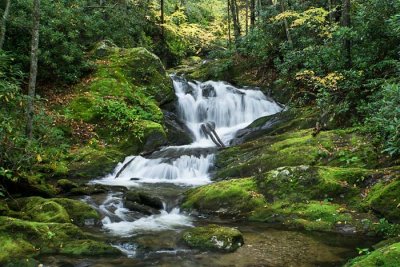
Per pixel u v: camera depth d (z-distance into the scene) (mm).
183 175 11609
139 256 6301
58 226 6812
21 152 8609
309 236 7062
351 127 11062
